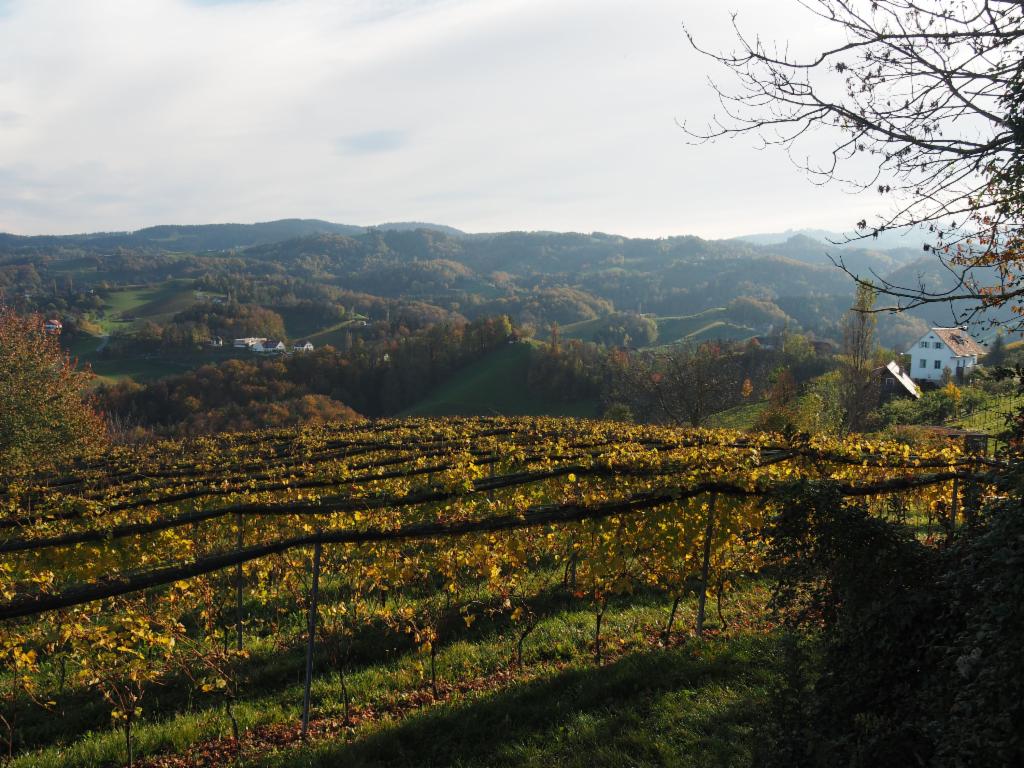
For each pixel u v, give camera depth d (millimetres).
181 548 8445
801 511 4469
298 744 6102
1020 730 2914
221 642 8766
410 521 8062
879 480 7766
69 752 6332
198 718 6883
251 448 20359
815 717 3979
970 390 39719
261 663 8234
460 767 5238
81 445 27344
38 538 8117
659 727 5359
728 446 12961
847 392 30297
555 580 10289
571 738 5391
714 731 5109
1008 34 4043
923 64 4262
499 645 8031
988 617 3299
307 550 9766
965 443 9844
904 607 3906
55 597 5477
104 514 10062
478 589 10000
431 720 6039
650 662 6719
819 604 4586
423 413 70125
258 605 10242
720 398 35094
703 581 7621
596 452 11094
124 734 6539
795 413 28859
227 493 11195
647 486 7711
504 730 5758
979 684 3088
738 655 6559
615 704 5930
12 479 17719
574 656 7469
